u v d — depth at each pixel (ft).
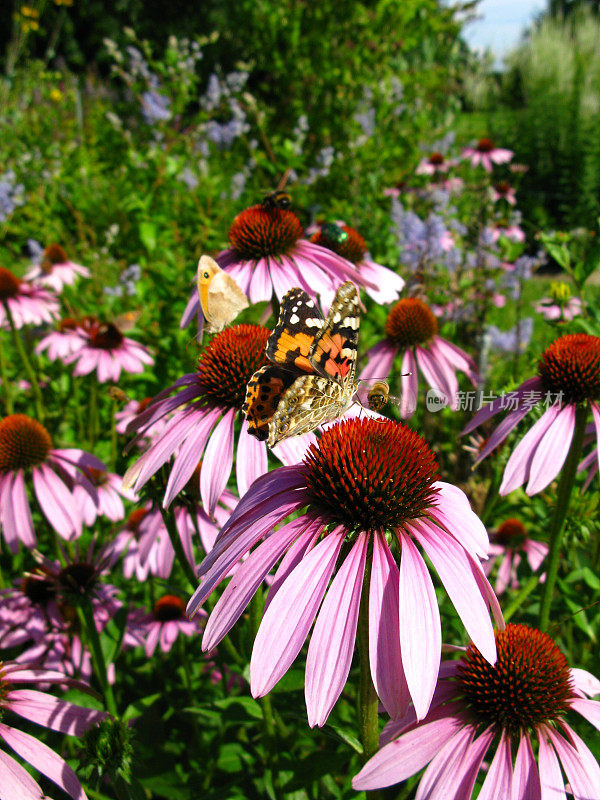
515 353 1.66
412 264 1.94
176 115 3.11
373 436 0.70
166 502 0.87
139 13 9.50
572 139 4.26
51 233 2.95
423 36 3.95
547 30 4.97
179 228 2.50
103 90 6.18
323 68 3.67
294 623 0.61
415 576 0.63
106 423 1.94
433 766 0.65
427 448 0.72
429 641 0.59
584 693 0.75
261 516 0.70
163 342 1.97
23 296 1.85
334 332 0.78
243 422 0.92
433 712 0.70
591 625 1.04
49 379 1.97
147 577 1.34
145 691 1.25
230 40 5.46
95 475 1.41
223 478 0.87
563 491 0.94
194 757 1.11
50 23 8.57
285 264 1.20
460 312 1.88
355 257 1.40
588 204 4.03
